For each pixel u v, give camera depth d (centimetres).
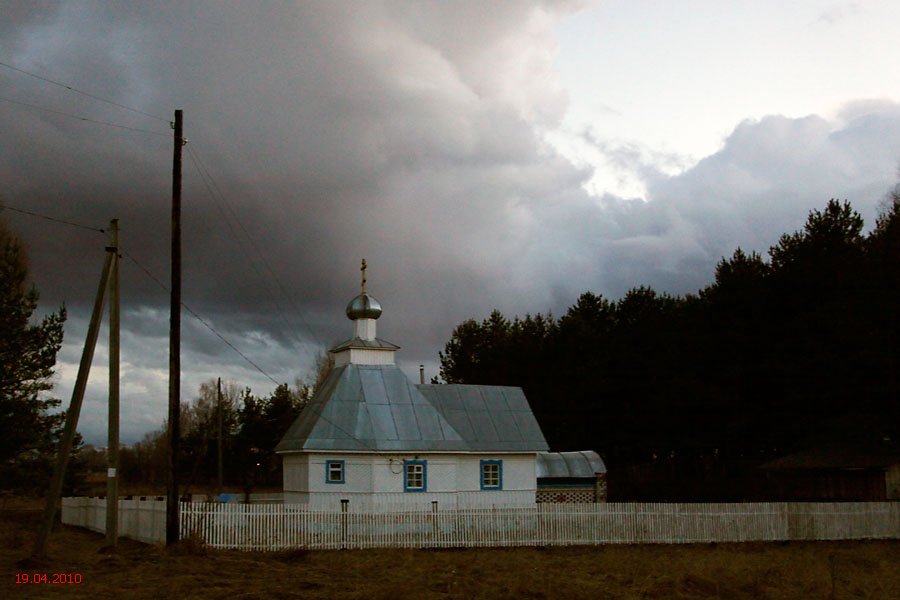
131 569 2295
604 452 7219
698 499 5403
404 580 2189
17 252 4847
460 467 3869
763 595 2120
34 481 5150
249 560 2605
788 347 5178
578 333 7181
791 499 4866
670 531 3444
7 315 4656
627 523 3397
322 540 3016
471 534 3216
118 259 2759
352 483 3609
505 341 7894
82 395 2523
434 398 4150
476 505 3838
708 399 5644
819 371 4897
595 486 4544
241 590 1942
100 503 3762
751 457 6544
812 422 5353
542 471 4438
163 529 2938
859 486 4381
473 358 8506
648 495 5756
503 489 3941
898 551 3341
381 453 3650
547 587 2088
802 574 2447
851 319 4281
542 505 3347
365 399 3856
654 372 6512
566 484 4497
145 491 7506
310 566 2502
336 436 3631
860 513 3769
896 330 4022
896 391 4159
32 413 4884
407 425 3809
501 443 3984
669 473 7450
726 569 2498
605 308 8062
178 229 2930
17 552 2595
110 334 2834
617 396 6738
